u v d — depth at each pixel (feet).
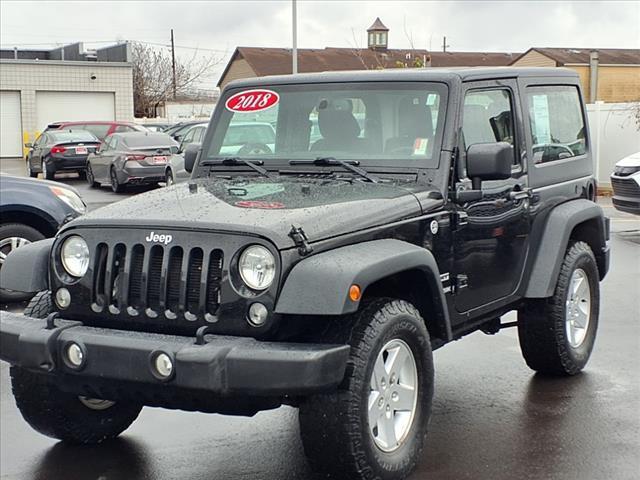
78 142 87.61
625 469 16.28
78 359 14.56
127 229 14.93
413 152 17.71
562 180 21.65
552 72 22.06
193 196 16.29
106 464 16.99
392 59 169.99
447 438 17.88
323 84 18.99
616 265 38.45
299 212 14.78
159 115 211.41
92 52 171.94
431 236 16.78
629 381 21.67
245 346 13.61
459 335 18.54
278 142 19.16
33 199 31.40
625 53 180.34
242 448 17.75
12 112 149.07
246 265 14.03
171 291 14.47
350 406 14.25
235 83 20.16
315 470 14.94
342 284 13.60
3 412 20.18
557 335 21.06
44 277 16.05
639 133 67.97
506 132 19.66
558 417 19.07
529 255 20.31
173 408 14.87
